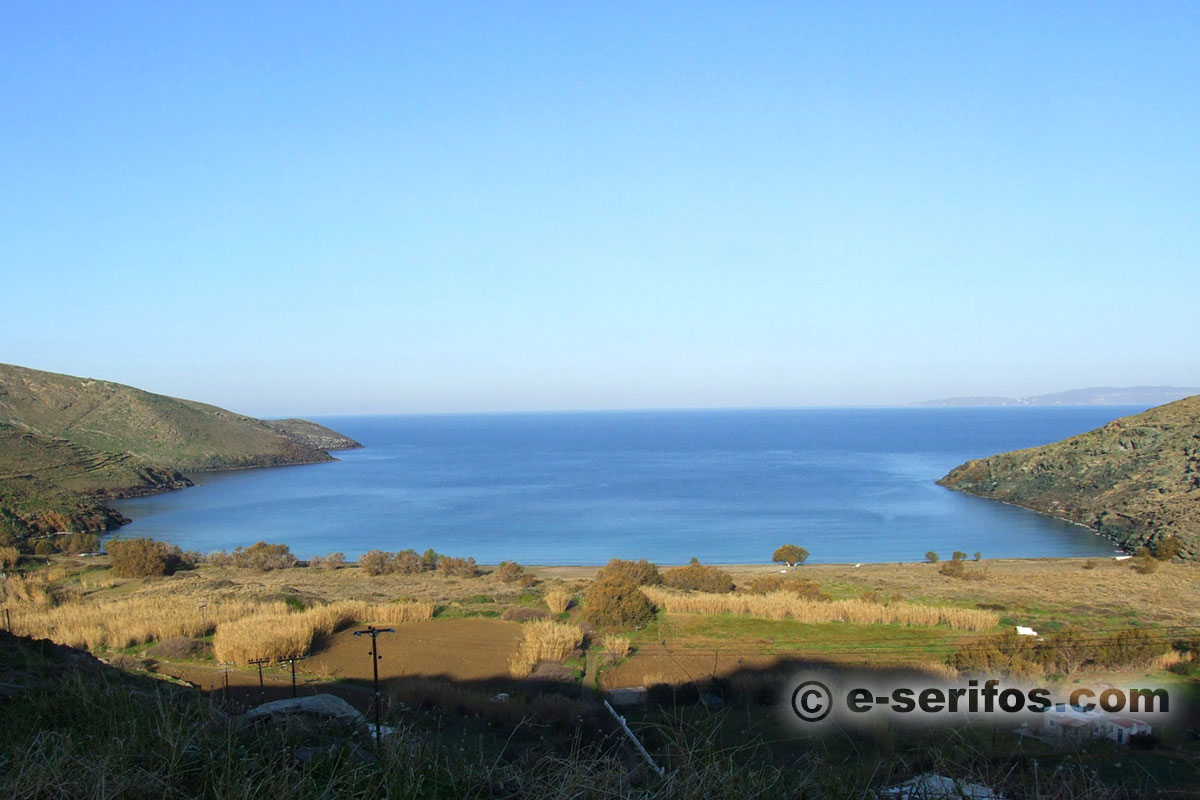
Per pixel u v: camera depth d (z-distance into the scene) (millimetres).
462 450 195750
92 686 6930
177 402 167875
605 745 10031
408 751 5504
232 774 4836
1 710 6516
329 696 10203
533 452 183125
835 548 60031
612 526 72062
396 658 23000
